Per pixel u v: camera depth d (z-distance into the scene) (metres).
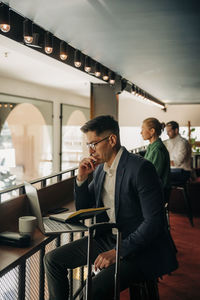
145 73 5.87
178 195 5.90
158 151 3.41
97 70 4.82
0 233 1.96
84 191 2.04
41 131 9.47
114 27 3.21
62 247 1.86
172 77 6.34
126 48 4.06
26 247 1.83
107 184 1.89
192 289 3.10
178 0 2.46
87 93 11.04
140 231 1.65
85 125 1.83
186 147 5.05
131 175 1.73
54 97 9.96
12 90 7.92
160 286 3.15
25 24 2.95
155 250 1.71
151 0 2.47
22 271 1.86
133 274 1.67
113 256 1.62
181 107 13.23
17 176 9.22
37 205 2.00
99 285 1.60
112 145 1.82
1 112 7.54
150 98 9.43
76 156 12.13
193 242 4.41
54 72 7.01
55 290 1.78
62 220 2.11
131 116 13.82
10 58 5.65
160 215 1.66
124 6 2.61
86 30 3.31
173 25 3.12
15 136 9.05
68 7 2.66
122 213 1.78
